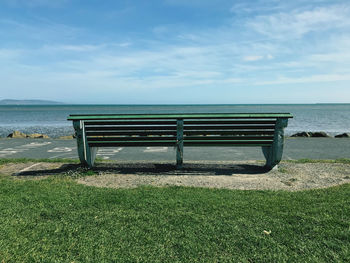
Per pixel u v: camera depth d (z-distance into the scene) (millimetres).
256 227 3529
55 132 30422
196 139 6965
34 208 4156
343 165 7672
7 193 4965
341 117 62406
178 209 4121
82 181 6043
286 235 3340
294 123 43906
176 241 3188
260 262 2834
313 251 3021
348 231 3402
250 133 6871
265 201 4484
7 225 3545
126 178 6258
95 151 7473
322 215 3891
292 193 4996
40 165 7723
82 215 3898
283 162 8188
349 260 2850
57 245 3102
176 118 6637
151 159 9711
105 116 6664
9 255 2887
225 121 6715
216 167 7426
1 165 7781
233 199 4586
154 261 2809
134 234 3348
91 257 2875
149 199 4551
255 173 6754
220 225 3572
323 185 5668
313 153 11328
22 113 92375
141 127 6801
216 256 2916
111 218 3785
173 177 6336
